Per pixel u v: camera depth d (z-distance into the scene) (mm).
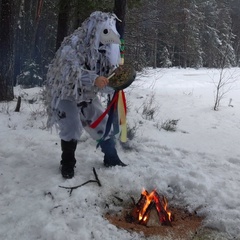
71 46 3066
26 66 12188
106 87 3248
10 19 7152
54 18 14852
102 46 3092
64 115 3242
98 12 3092
